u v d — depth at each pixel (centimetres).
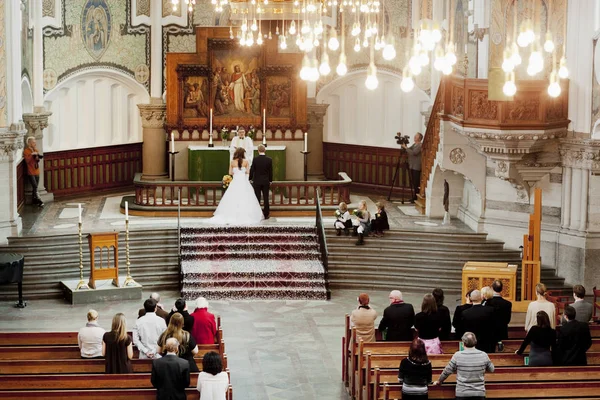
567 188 2703
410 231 2888
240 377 2062
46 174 3384
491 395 1568
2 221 2756
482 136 2634
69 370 1673
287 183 3091
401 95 3528
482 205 2878
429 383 1579
